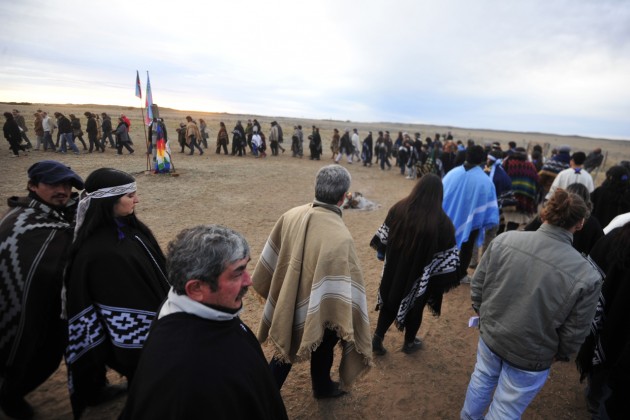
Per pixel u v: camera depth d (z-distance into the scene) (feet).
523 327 6.32
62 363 10.64
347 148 61.77
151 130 38.22
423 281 9.81
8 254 6.75
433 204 9.61
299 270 7.36
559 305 6.01
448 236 9.75
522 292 6.40
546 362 6.42
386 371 10.77
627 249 7.54
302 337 7.30
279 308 7.44
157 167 38.65
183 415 3.42
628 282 7.60
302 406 9.32
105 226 6.72
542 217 6.66
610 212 14.56
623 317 7.73
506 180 16.17
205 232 4.05
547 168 22.00
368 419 9.02
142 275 6.87
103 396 9.05
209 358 3.67
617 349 7.90
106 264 6.42
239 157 57.26
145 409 3.48
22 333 6.91
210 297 4.00
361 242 22.62
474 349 12.14
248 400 3.92
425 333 12.97
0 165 38.29
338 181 7.27
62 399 9.20
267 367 4.55
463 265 15.83
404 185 44.73
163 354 3.64
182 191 32.55
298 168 50.37
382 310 10.95
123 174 6.78
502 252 6.84
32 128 72.43
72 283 6.50
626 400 6.92
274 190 35.53
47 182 7.03
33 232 6.98
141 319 6.72
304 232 7.38
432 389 10.16
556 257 6.16
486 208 14.24
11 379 7.32
